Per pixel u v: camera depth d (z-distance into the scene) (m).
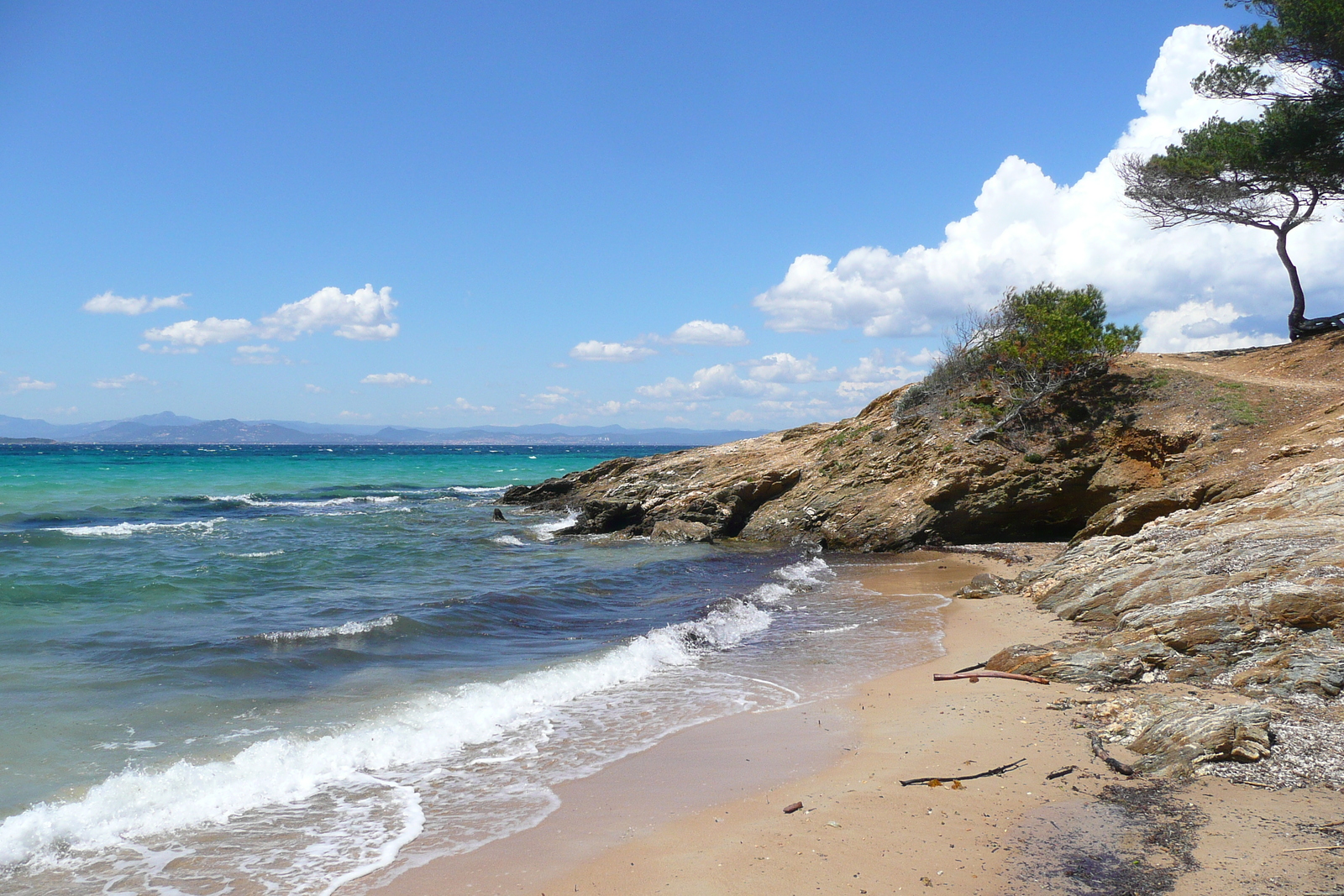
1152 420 23.77
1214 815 5.74
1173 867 5.07
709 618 14.77
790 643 13.17
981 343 28.92
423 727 8.74
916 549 24.38
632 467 38.94
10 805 6.64
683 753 8.02
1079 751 7.32
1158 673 9.40
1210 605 9.93
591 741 8.48
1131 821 5.79
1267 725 7.01
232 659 11.21
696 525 28.41
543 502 39.12
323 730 8.61
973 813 6.14
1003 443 25.14
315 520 34.19
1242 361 28.56
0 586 16.19
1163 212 31.31
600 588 18.47
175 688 9.95
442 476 72.94
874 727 8.57
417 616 14.10
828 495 27.53
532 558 23.69
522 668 11.40
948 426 26.89
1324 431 18.84
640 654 12.05
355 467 86.62
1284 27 25.70
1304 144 26.41
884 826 6.00
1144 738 7.24
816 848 5.71
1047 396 26.53
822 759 7.66
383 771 7.63
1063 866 5.20
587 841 6.02
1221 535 12.66
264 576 19.05
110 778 7.17
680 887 5.26
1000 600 15.58
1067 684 9.53
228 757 7.83
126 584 17.17
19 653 11.40
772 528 27.86
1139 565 13.26
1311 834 5.34
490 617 14.66
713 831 6.11
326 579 18.95
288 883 5.49
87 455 111.69
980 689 9.62
